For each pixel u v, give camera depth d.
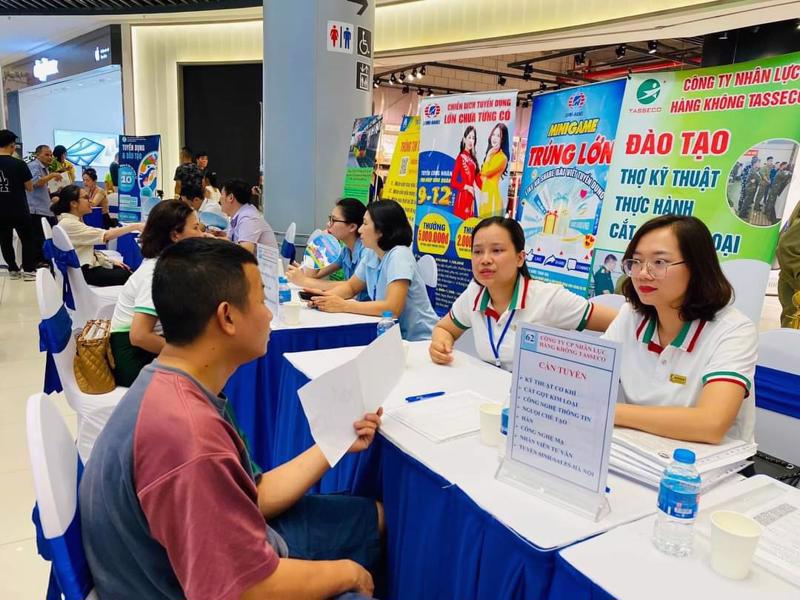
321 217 4.57
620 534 0.95
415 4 6.48
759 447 2.05
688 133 2.37
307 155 4.46
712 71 2.28
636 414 1.25
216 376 0.98
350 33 4.38
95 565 0.85
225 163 8.97
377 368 1.33
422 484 1.20
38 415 0.86
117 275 4.62
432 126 3.50
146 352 2.21
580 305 1.94
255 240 4.16
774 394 2.00
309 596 0.96
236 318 0.95
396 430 1.35
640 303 1.43
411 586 1.23
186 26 8.55
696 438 1.20
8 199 6.16
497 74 9.71
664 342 1.41
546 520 0.98
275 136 4.54
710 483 1.11
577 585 0.85
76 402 2.05
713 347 1.32
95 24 8.97
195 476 0.81
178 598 0.87
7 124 12.77
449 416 1.43
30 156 8.01
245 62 8.38
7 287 5.91
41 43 10.49
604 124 2.68
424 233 3.62
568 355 1.00
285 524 1.28
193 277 0.92
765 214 2.14
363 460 1.46
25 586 1.75
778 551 0.90
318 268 3.67
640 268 1.35
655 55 7.77
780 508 1.04
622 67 9.32
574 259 2.83
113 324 2.25
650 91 2.48
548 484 1.06
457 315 2.07
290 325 2.38
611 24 4.99
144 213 7.10
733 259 2.23
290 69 4.36
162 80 8.84
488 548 1.00
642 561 0.87
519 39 5.67
